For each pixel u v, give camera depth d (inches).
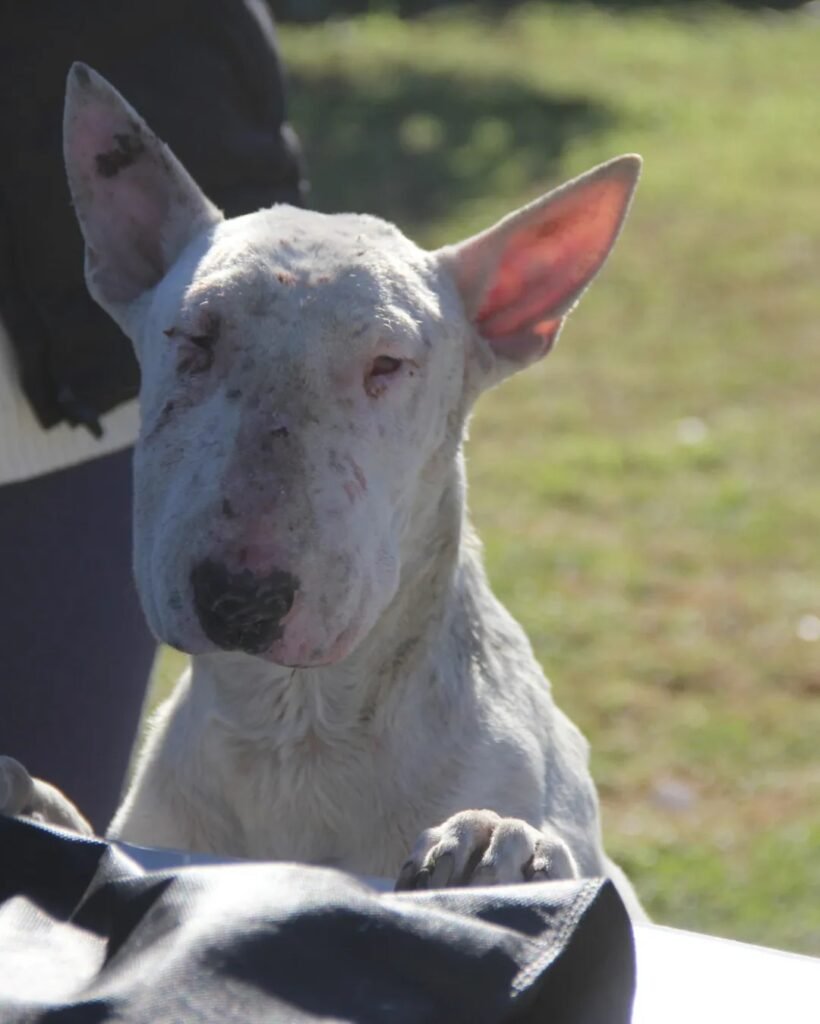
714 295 815.1
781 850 390.9
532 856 161.0
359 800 200.8
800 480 613.3
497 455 633.0
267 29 245.1
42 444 236.8
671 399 691.4
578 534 567.2
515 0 1499.8
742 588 530.9
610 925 124.1
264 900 123.5
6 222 225.8
